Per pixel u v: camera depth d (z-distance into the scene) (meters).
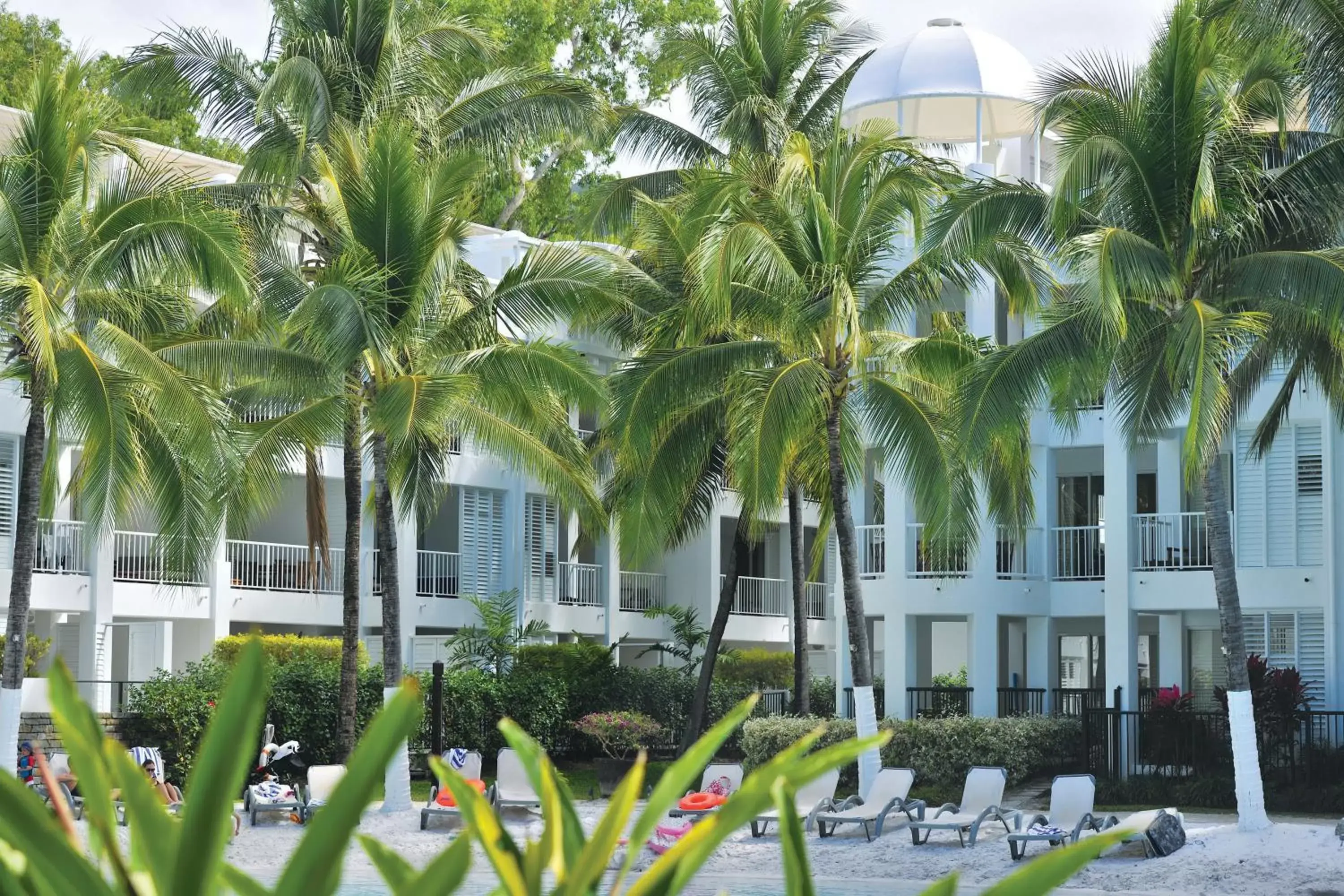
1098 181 23.14
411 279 26.55
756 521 27.52
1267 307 23.88
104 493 23.56
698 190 26.94
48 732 31.39
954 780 30.97
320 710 33.72
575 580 46.31
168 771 31.30
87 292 24.61
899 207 25.78
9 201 23.41
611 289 27.92
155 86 30.83
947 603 34.97
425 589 43.66
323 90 29.47
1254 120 24.00
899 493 35.66
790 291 25.00
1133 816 21.88
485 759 37.47
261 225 29.27
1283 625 32.62
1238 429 33.28
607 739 34.19
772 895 20.31
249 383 27.69
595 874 2.65
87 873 2.23
